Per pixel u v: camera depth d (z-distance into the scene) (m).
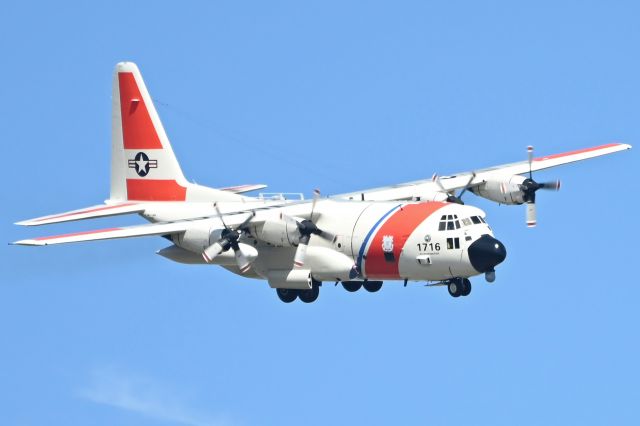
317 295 170.12
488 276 155.38
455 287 159.75
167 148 181.62
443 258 155.62
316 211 165.62
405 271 159.38
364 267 162.12
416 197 174.12
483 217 157.25
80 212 176.25
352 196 177.88
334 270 162.25
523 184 175.88
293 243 160.50
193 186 180.38
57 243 156.38
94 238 158.12
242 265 159.12
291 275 164.25
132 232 160.00
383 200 176.00
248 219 160.50
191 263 166.38
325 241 164.12
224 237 158.25
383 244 159.38
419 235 156.88
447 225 156.00
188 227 161.12
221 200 177.88
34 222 171.50
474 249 153.62
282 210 164.38
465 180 179.62
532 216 176.62
